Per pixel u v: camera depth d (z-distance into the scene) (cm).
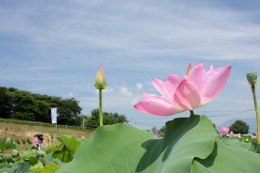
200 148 157
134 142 207
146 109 184
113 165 200
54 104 8600
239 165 158
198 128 173
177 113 183
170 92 181
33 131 6256
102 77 304
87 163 204
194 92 173
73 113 8875
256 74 290
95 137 214
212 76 175
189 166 147
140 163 196
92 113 6600
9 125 6125
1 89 7981
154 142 202
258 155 175
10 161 797
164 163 171
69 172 198
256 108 289
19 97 8162
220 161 160
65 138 516
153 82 190
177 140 177
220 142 171
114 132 213
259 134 287
